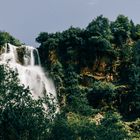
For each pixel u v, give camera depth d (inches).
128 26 4906.5
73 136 1633.9
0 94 1547.7
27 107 1556.3
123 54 4512.8
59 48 4596.5
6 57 4372.5
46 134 1549.0
